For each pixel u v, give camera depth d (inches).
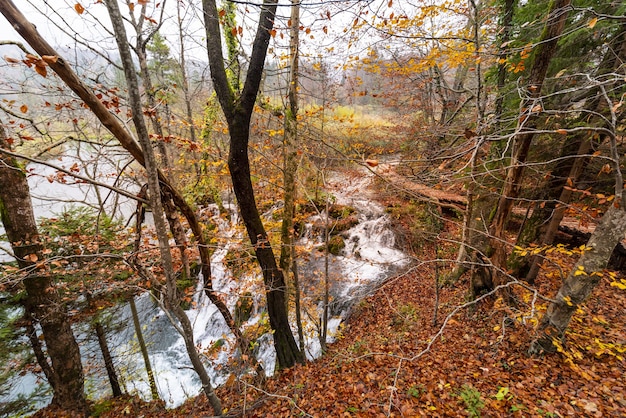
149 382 327.0
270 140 290.0
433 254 419.2
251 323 370.9
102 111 105.5
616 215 140.6
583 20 185.3
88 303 261.4
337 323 375.2
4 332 209.6
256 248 214.7
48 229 224.8
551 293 257.8
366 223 498.6
